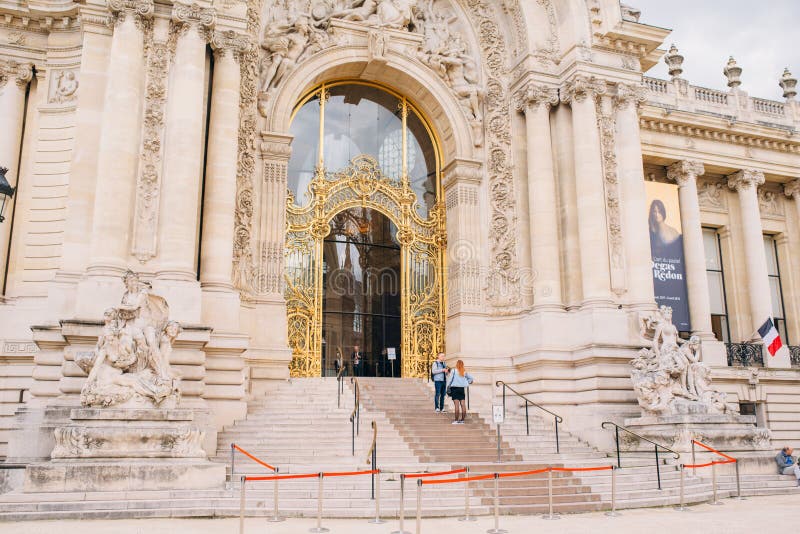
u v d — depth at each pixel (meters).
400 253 28.05
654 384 21.83
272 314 23.83
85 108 20.89
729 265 34.88
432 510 14.06
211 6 21.53
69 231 20.12
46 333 18.80
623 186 25.75
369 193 27.98
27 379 22.02
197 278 20.88
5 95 23.98
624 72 26.36
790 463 20.31
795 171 35.84
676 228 30.39
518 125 27.31
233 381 20.06
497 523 12.56
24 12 24.00
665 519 14.05
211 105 21.84
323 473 12.87
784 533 12.03
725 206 35.50
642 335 23.73
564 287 25.33
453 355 26.28
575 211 25.62
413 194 28.62
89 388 15.33
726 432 20.45
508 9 28.05
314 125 27.56
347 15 27.31
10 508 12.99
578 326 24.38
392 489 15.01
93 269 18.98
